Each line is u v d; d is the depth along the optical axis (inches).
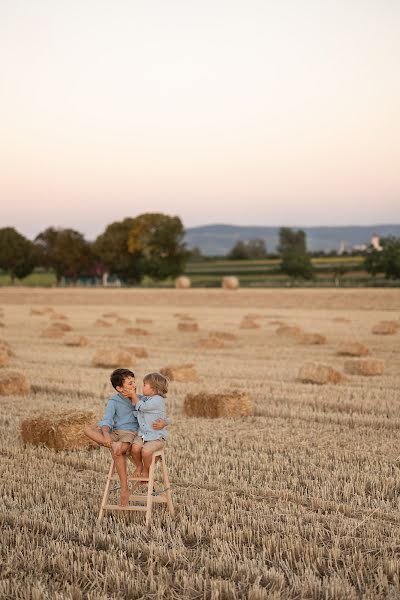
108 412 279.1
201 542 254.5
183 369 636.1
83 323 1428.4
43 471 342.3
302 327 1267.2
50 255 3892.7
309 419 466.6
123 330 1256.8
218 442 402.3
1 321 1462.8
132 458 280.8
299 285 2682.1
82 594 215.3
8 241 3897.6
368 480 315.6
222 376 673.0
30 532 266.1
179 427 438.6
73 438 382.6
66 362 795.4
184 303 2128.4
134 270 3661.4
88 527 265.4
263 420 460.8
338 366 746.2
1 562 233.3
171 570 230.8
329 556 232.8
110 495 306.0
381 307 1776.6
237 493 308.0
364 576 221.9
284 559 237.0
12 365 758.5
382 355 849.5
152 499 276.1
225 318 1553.9
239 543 247.1
